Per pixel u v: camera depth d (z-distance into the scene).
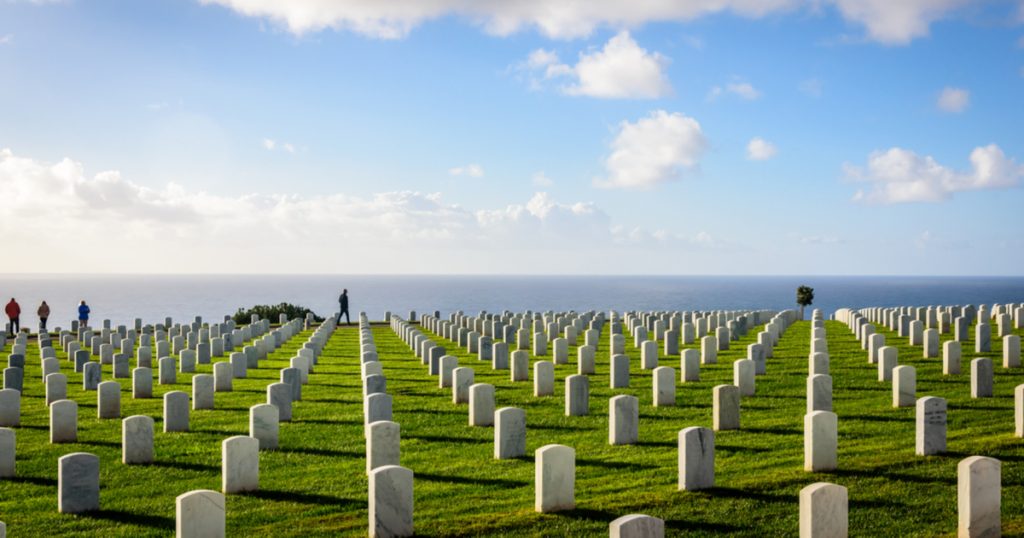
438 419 22.55
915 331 35.12
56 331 55.59
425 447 19.30
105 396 23.34
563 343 33.53
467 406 24.44
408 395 26.81
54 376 25.75
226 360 37.84
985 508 12.42
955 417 20.66
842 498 11.93
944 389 24.80
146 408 25.09
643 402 24.27
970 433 18.61
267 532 13.51
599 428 20.94
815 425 15.69
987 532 12.45
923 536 12.59
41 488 16.41
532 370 32.25
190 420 22.91
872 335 30.92
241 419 23.05
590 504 14.33
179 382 30.73
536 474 14.22
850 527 12.98
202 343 36.91
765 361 30.11
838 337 41.38
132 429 18.06
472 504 14.73
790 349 36.41
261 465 17.84
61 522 14.28
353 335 52.66
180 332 47.34
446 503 14.84
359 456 18.61
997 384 25.19
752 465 16.75
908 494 14.39
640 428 20.73
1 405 22.19
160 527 14.05
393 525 13.02
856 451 17.42
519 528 13.31
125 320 133.38
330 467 17.61
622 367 27.02
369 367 27.97
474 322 47.78
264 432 19.19
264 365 36.09
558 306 188.88
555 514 13.88
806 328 47.94
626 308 175.25
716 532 13.03
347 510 14.62
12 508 15.09
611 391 26.23
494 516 13.84
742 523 13.35
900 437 18.78
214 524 12.23
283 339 46.81
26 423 22.86
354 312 171.12
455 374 24.91
